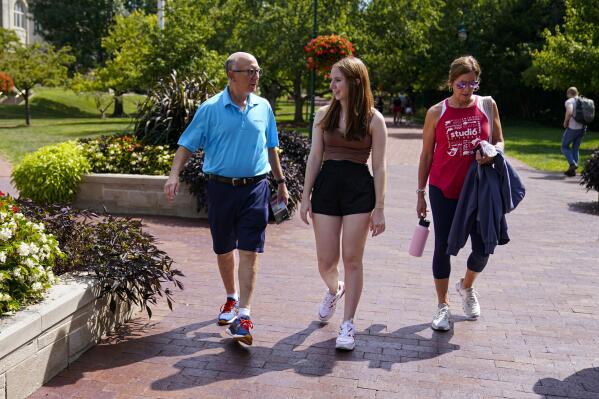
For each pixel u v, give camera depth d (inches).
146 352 153.9
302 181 357.7
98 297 154.3
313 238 286.2
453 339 166.6
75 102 1835.6
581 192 441.1
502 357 155.3
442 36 1498.5
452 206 166.1
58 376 139.3
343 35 1112.2
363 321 179.3
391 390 136.3
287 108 1977.1
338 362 150.3
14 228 140.3
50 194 335.6
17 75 1182.3
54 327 137.6
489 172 160.9
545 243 283.4
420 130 1168.2
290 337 165.9
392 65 1465.3
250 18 1230.9
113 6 2198.6
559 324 179.5
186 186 327.9
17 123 1309.1
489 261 250.1
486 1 1537.9
